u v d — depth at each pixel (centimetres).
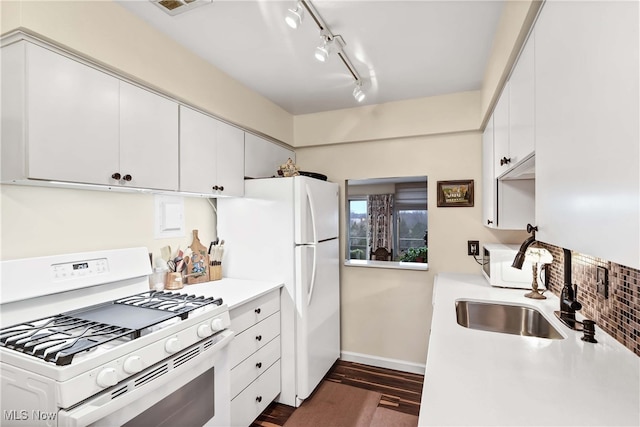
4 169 126
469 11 159
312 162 326
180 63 187
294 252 231
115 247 183
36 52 124
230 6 154
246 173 251
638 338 112
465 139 274
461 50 197
